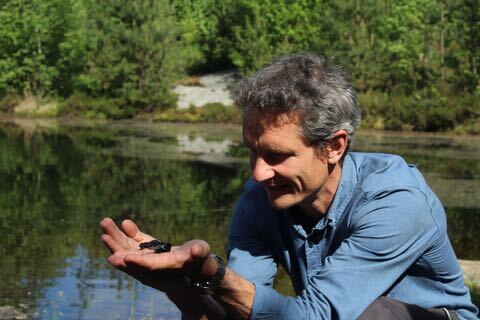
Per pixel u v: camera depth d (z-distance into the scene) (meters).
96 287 5.77
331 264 2.17
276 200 2.18
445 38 22.02
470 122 20.31
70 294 5.56
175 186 11.09
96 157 14.33
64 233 7.91
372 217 2.18
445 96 21.25
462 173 12.40
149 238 2.07
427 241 2.21
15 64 24.83
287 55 2.16
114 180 11.63
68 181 11.56
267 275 2.39
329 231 2.26
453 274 2.30
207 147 16.19
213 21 25.89
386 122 20.83
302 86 2.07
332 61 2.16
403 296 2.25
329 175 2.21
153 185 11.20
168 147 16.08
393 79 22.52
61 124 21.89
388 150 15.45
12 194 10.38
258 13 24.31
